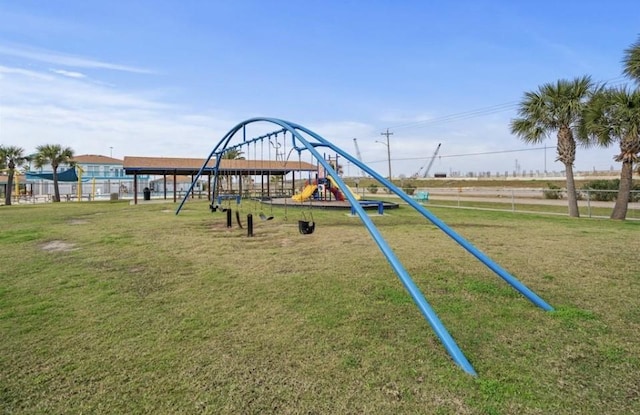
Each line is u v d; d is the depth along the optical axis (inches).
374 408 84.4
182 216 570.6
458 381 95.5
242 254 265.3
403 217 522.9
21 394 90.9
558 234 350.9
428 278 194.9
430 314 115.0
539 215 553.0
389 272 208.5
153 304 157.9
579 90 518.3
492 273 204.7
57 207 840.9
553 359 107.7
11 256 264.8
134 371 101.5
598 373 99.8
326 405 85.7
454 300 159.8
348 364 104.7
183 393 90.8
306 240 324.8
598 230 378.0
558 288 177.3
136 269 222.4
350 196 163.3
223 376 98.7
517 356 109.5
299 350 113.6
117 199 1253.1
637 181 864.9
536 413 82.4
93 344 118.7
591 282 187.5
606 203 823.7
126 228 425.4
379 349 114.0
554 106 531.2
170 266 229.5
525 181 1865.2
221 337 123.6
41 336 125.0
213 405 85.8
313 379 97.0
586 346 116.2
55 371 101.7
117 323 136.5
